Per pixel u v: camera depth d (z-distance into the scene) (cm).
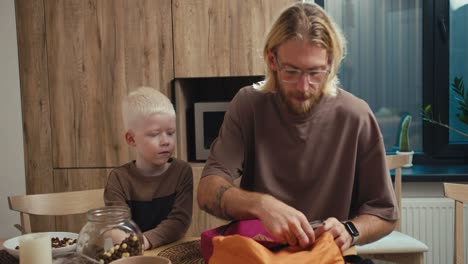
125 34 249
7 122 256
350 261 93
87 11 249
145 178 145
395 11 290
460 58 288
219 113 253
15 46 252
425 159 293
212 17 245
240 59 245
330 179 124
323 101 123
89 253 94
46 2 250
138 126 143
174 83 251
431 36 286
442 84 287
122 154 252
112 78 251
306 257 83
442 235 255
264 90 126
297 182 125
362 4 292
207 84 290
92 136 254
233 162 127
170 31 247
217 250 84
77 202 164
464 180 258
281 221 92
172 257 111
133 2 247
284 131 125
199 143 255
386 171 123
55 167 257
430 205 254
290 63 109
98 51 250
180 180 145
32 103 255
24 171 257
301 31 108
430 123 291
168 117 145
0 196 257
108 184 146
